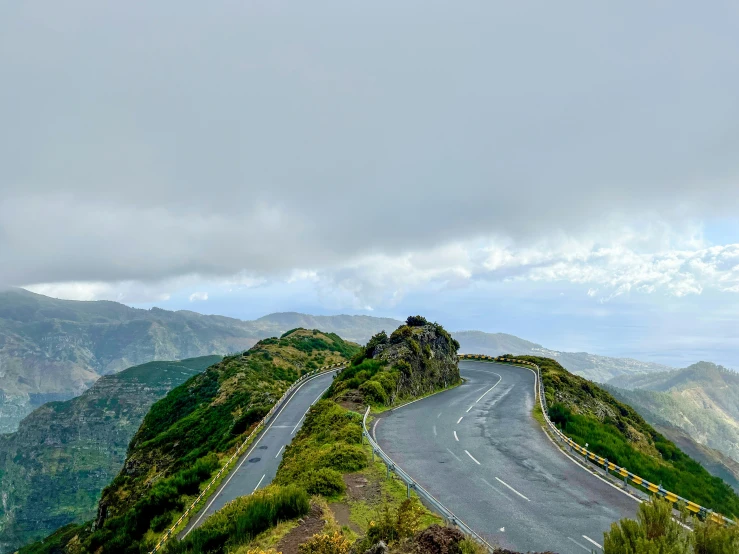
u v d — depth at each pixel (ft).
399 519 36.40
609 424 131.64
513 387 144.66
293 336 356.38
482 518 44.27
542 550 37.11
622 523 27.91
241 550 42.19
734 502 92.94
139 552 89.40
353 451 66.95
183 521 91.86
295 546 39.99
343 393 119.24
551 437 80.23
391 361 143.02
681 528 26.30
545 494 51.31
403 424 93.45
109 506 154.71
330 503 52.16
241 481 109.50
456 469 61.72
